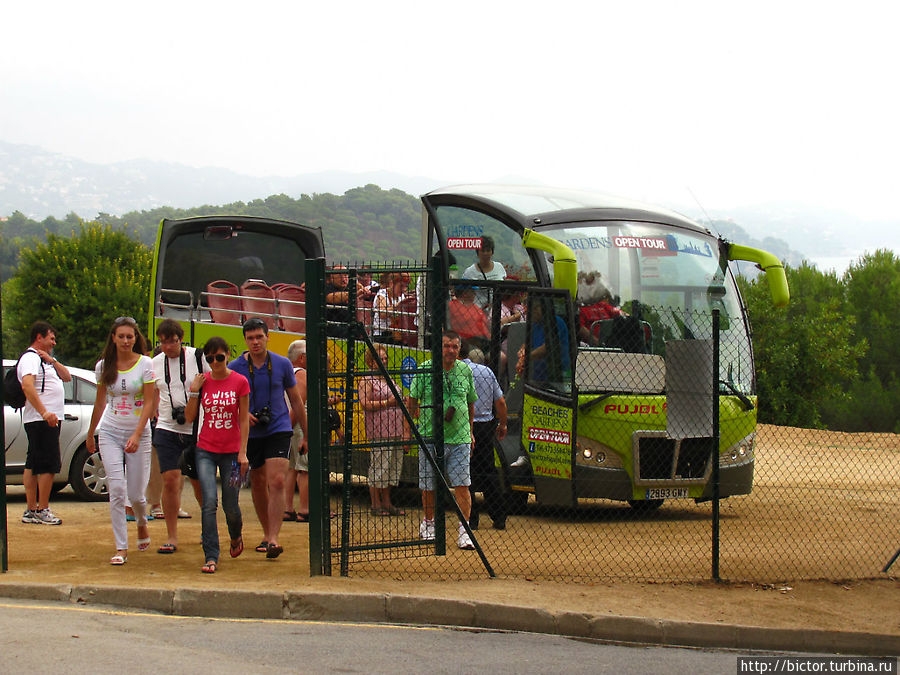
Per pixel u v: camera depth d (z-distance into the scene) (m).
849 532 11.92
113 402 9.43
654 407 12.00
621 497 11.95
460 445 10.16
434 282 9.62
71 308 46.94
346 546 8.90
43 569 8.98
